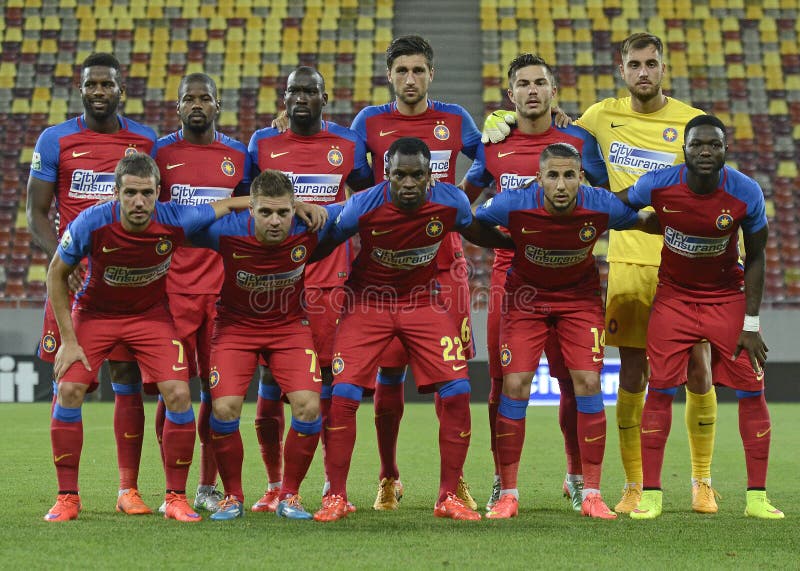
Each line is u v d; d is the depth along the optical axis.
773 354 18.19
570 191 6.35
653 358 6.82
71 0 25.44
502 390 6.85
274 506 7.05
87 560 5.07
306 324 6.64
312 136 7.59
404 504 7.43
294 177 7.55
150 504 7.36
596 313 6.82
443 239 6.92
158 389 6.71
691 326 6.75
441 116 7.82
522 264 6.77
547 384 17.31
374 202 6.39
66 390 6.37
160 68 24.44
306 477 8.98
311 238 6.41
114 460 10.02
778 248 21.23
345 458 6.55
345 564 5.00
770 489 8.32
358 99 23.88
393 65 7.59
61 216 7.29
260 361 7.02
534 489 8.34
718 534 5.98
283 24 25.25
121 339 6.50
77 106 23.56
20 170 22.27
